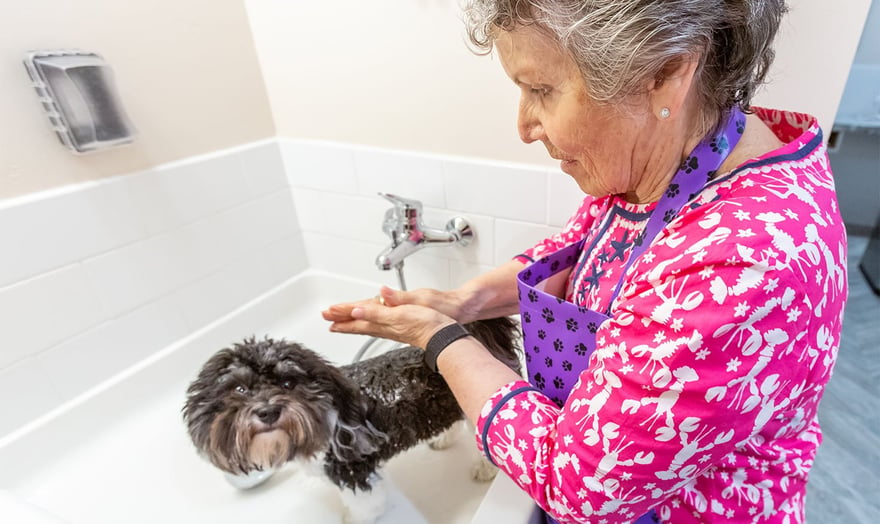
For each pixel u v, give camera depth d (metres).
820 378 0.44
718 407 0.38
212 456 0.76
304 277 1.50
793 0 0.70
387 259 1.06
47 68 0.86
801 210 0.41
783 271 0.37
